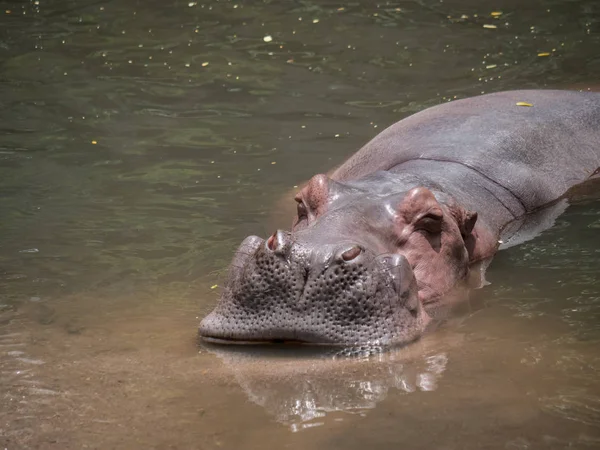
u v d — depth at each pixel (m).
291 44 42.25
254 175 28.58
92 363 16.72
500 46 41.09
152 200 26.66
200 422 14.19
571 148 27.88
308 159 29.81
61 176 28.59
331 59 40.22
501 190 24.95
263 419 14.23
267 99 35.78
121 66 39.66
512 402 14.64
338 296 17.16
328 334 17.11
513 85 36.34
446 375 15.82
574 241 23.25
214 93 36.53
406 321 17.55
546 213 25.20
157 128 32.91
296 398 14.99
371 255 17.61
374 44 41.88
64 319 19.05
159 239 23.80
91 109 34.75
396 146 27.16
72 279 21.33
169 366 16.52
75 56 40.97
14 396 15.30
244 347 17.42
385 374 15.92
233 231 24.23
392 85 36.94
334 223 18.73
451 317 18.81
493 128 27.31
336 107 34.75
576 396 14.82
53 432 13.95
